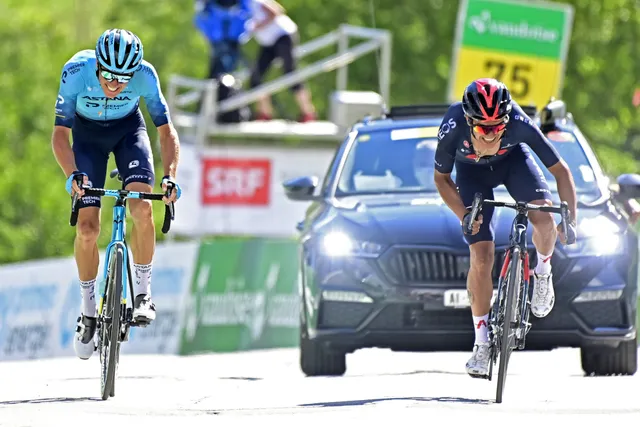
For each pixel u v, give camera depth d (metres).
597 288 28.67
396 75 98.50
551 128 32.78
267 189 65.31
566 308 28.56
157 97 26.14
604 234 29.27
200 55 105.81
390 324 28.70
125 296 24.83
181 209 65.31
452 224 29.25
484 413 22.28
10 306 47.66
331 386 27.47
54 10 151.00
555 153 25.03
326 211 31.02
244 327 54.41
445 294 28.45
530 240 28.64
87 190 24.41
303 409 23.42
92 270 25.97
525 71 58.72
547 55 58.69
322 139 65.69
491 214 25.44
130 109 26.38
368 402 24.12
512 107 24.77
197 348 52.47
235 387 27.98
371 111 63.91
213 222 64.94
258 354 45.94
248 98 63.34
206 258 52.97
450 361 39.00
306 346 30.58
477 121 23.81
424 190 31.39
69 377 32.31
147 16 107.31
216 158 64.75
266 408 23.80
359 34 66.25
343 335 28.86
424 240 28.81
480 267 24.97
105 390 24.86
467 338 28.67
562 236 24.17
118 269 24.39
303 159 65.62
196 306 52.41
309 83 97.56
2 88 125.81
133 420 21.94
